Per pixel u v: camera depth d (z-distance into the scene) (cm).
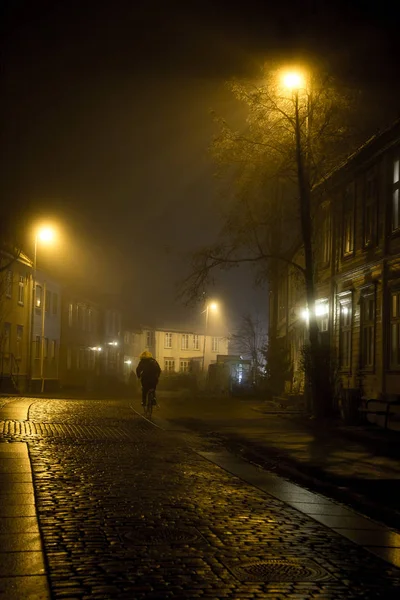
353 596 551
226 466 1226
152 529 742
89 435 1603
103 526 746
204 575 588
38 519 766
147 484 1011
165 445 1489
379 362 2181
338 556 669
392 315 2117
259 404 3150
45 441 1452
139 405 2812
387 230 2164
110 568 595
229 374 4144
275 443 1647
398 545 721
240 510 863
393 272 2106
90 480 1021
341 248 2588
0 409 2244
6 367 3897
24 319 4228
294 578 590
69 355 5497
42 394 4003
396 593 563
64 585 546
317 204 2414
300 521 816
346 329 2534
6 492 909
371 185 2328
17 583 548
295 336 3334
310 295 2205
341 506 916
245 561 635
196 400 3453
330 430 1922
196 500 912
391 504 970
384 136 2123
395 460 1383
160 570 596
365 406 2083
